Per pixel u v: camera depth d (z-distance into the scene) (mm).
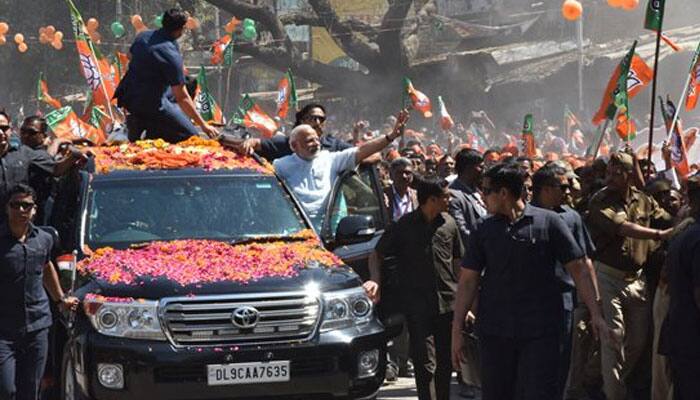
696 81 17719
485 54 60219
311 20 66750
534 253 9336
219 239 10984
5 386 10297
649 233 11906
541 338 9305
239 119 25312
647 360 12867
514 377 9547
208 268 10031
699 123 39969
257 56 65562
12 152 11625
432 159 18656
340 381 9836
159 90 13523
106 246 10805
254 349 9633
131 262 10172
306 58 66500
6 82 71375
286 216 11406
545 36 66500
